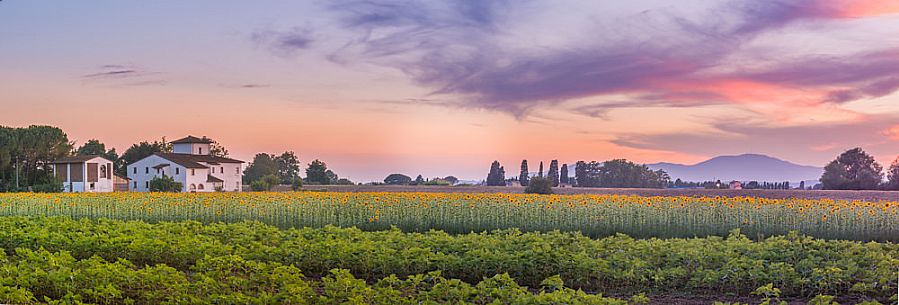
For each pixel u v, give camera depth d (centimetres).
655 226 2502
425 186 8412
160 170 7300
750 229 2419
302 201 2981
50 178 6869
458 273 1391
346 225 2684
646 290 1302
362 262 1416
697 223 2484
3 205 3316
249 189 8275
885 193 4038
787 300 1222
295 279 1150
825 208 2377
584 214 2545
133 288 1187
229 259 1291
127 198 3359
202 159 7681
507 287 1085
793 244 1509
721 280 1303
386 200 2869
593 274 1345
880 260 1331
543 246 1420
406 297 1100
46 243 1662
